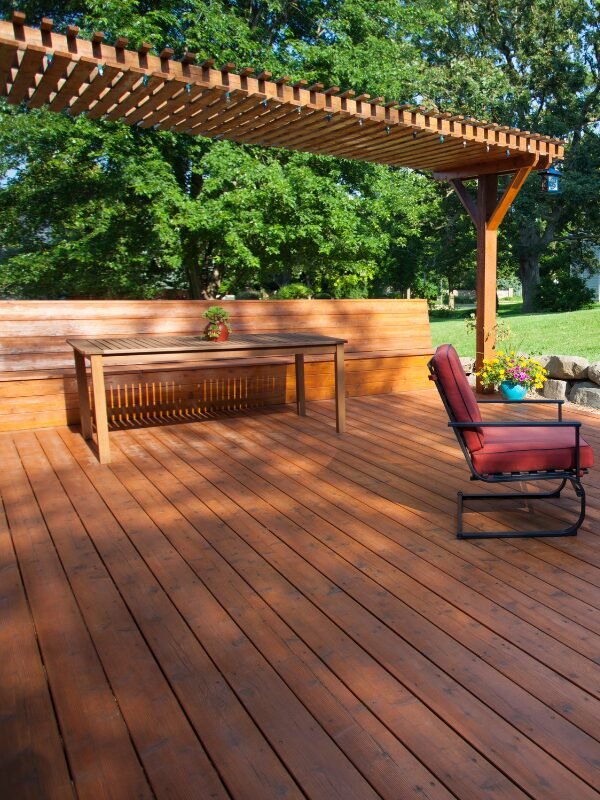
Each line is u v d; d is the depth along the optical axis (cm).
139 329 607
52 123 1195
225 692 193
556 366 640
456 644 217
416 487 382
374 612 239
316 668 205
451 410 304
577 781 157
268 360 622
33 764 166
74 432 524
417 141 542
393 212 1505
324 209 1255
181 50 1205
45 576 273
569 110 2089
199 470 421
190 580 268
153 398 586
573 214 2203
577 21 2077
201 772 162
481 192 644
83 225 1312
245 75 416
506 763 163
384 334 723
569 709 183
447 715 181
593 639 219
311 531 318
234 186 1211
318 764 164
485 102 1930
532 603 244
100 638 225
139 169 1184
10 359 557
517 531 312
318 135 529
